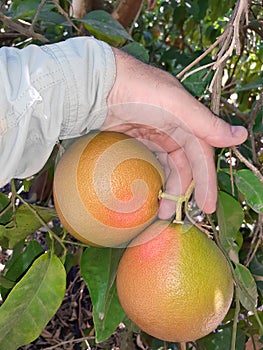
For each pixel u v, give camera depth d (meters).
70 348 1.28
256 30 0.95
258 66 1.31
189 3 1.19
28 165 0.61
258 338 0.92
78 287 1.31
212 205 0.60
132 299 0.57
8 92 0.55
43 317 0.64
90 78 0.57
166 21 1.48
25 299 0.63
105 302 0.64
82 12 0.95
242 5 0.51
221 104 1.03
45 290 0.64
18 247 0.83
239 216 0.65
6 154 0.56
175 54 1.18
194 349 0.99
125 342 0.96
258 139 0.93
